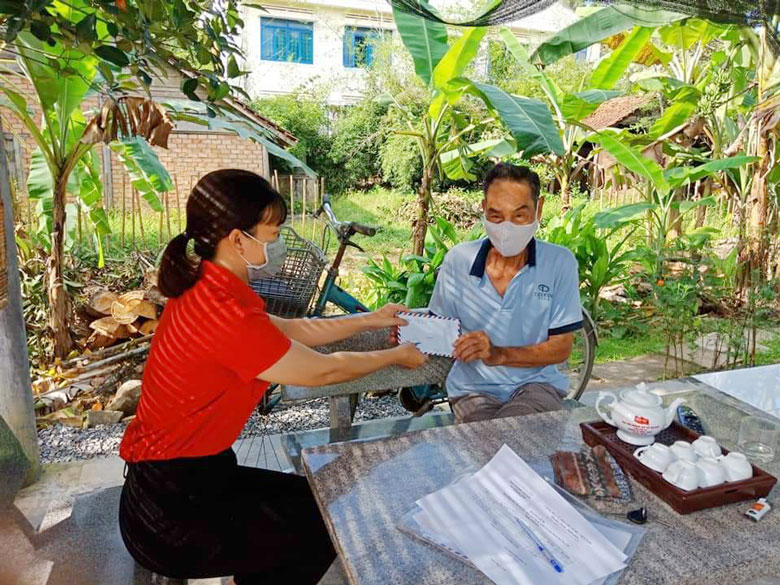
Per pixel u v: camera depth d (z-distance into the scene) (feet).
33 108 24.25
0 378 8.75
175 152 36.83
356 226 11.48
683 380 8.37
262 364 5.15
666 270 20.03
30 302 14.85
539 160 27.48
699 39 18.92
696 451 5.04
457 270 8.28
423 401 11.12
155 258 18.53
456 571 3.91
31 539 7.82
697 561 3.99
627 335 18.38
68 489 9.14
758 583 6.45
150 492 5.30
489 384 8.16
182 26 7.65
